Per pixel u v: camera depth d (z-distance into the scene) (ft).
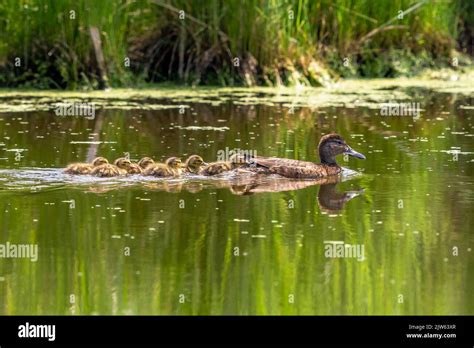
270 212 43.24
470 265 36.55
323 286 34.50
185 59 80.64
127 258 37.06
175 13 79.77
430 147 57.52
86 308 32.63
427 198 45.52
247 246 38.40
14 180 48.26
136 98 74.28
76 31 77.00
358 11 86.84
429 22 90.33
